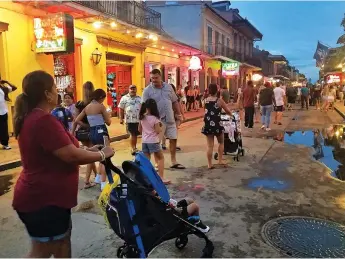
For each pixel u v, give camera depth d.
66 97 7.05
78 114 5.73
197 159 7.73
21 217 2.26
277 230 4.01
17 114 2.26
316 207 4.76
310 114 19.84
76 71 12.96
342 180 6.08
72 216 4.39
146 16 18.09
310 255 3.42
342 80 33.12
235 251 3.50
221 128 6.78
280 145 9.48
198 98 22.30
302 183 5.89
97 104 5.41
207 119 6.73
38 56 10.85
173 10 27.19
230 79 34.34
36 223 2.21
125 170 3.15
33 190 2.20
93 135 5.35
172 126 6.73
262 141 10.09
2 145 8.50
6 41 9.80
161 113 6.57
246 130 12.65
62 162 2.26
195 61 21.70
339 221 4.29
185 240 3.52
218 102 6.68
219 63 30.03
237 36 37.53
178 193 5.35
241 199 5.07
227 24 33.12
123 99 8.49
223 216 4.43
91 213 4.50
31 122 2.19
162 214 3.03
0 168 6.80
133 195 2.88
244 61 38.12
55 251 2.33
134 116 8.14
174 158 6.93
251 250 3.53
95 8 13.13
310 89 29.02
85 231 3.96
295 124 14.59
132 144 8.40
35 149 2.18
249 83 13.11
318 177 6.26
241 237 3.82
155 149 5.73
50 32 10.30
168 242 3.68
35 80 2.23
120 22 13.37
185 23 27.14
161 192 3.12
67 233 2.36
